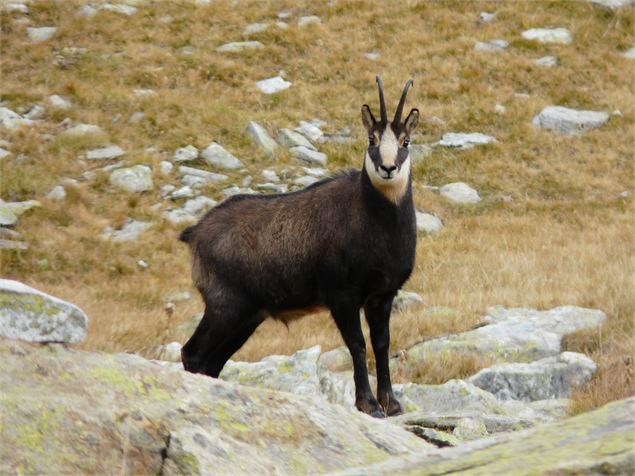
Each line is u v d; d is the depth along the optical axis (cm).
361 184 3469
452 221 7781
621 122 9325
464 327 5284
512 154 8850
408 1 11400
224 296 3675
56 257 6800
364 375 3481
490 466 1363
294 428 1853
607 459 1274
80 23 10619
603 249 6794
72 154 8250
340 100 9550
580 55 10369
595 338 4928
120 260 6825
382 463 1499
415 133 9106
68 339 1867
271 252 3603
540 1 11275
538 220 7781
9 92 9150
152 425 1722
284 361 3859
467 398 3722
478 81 9906
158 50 10250
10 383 1727
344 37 10750
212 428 1778
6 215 7150
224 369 3950
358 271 3472
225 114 9031
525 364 4409
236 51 10338
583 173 8612
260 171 8244
